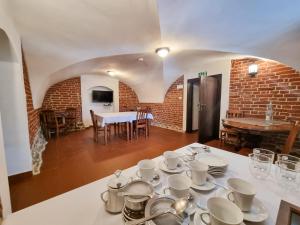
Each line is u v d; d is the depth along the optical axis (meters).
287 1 1.50
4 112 1.97
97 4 1.63
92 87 5.93
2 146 1.22
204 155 1.03
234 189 0.58
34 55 2.53
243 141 3.03
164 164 0.91
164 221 0.47
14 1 1.53
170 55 3.28
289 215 0.53
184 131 4.98
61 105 5.29
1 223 0.51
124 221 0.51
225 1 1.55
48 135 4.22
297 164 0.81
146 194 0.53
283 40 2.08
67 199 0.62
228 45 2.47
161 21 1.86
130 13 1.77
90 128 5.74
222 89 3.73
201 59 3.61
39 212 0.55
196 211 0.53
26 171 2.15
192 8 1.64
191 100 4.87
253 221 0.50
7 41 1.66
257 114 3.14
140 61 3.77
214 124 3.94
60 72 3.78
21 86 2.03
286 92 2.71
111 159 2.79
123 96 6.51
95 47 2.61
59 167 2.49
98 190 0.69
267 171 0.85
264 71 2.98
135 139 4.12
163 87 5.14
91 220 0.52
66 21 1.90
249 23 1.88
